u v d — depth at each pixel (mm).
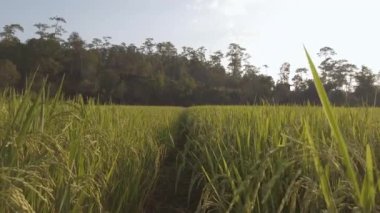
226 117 7410
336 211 1991
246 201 2828
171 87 61688
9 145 2627
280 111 5316
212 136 5586
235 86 65938
